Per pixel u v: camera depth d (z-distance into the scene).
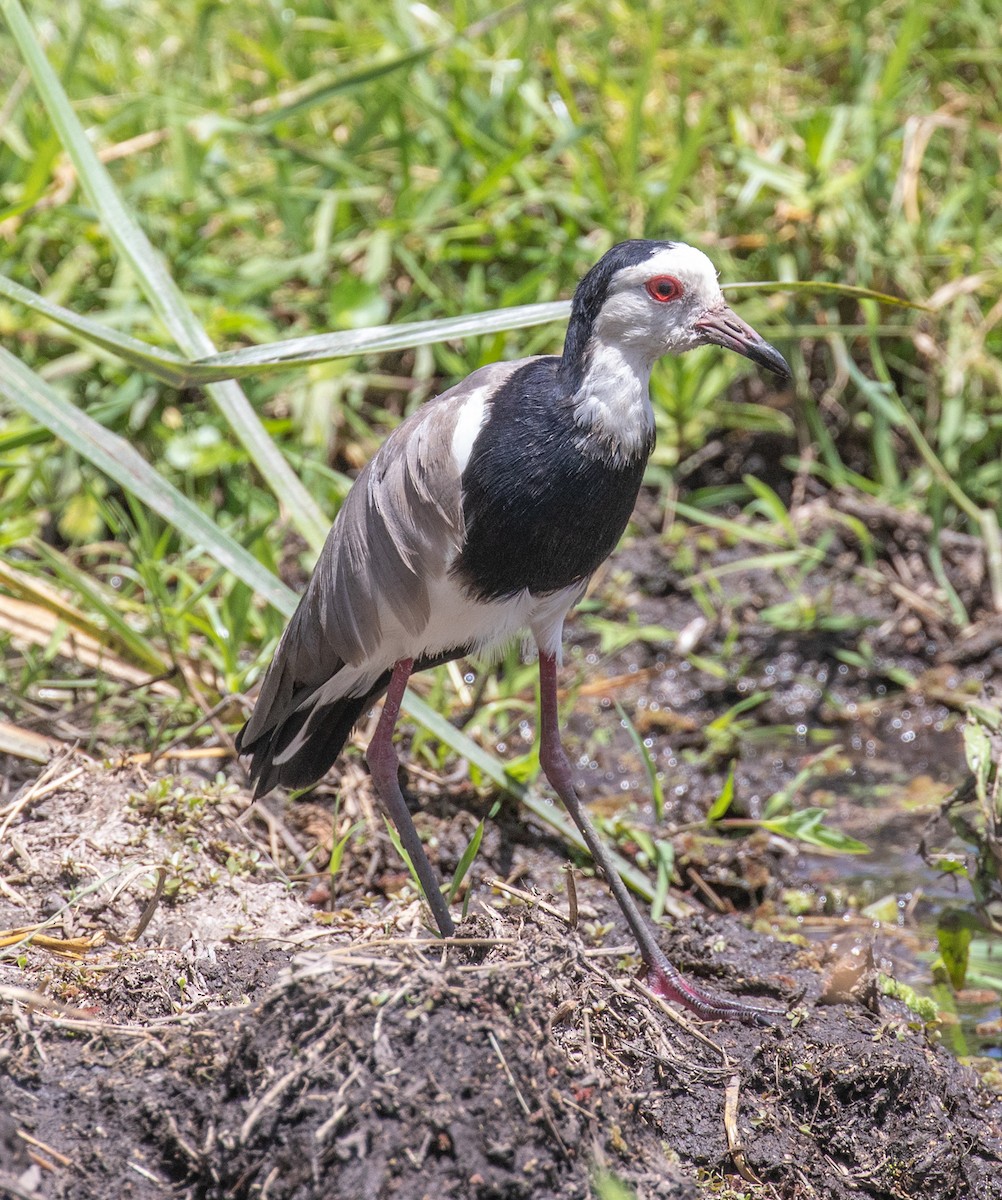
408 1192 5.76
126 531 11.80
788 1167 6.83
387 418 12.99
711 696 11.77
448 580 7.78
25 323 12.52
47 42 15.38
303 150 13.32
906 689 11.80
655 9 15.05
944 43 15.13
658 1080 7.02
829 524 12.80
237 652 10.33
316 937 7.58
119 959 7.50
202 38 15.04
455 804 9.84
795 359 13.10
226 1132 6.00
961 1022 8.51
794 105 14.75
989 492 12.80
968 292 13.04
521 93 14.15
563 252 13.19
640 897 9.30
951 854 9.45
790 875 9.88
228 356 8.04
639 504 13.10
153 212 13.70
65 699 10.52
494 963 6.58
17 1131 5.98
